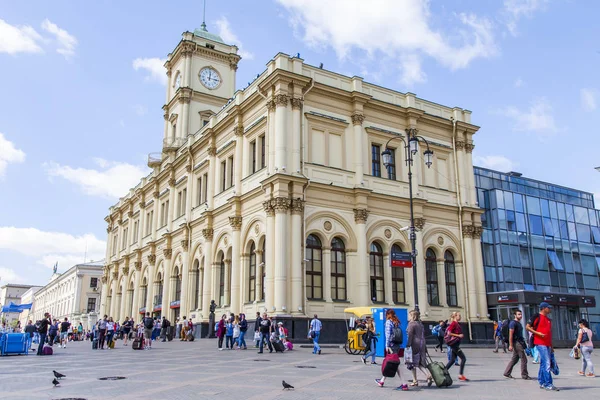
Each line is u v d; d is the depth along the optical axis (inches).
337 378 588.7
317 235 1312.7
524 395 468.4
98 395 462.6
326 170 1347.2
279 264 1200.8
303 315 1196.5
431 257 1514.5
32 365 762.2
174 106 2226.9
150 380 570.6
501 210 1758.1
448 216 1567.4
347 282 1321.4
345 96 1422.2
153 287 2014.0
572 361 932.0
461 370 579.5
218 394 467.5
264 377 597.0
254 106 1440.7
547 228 1860.2
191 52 2210.9
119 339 1786.4
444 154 1622.8
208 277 1549.0
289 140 1301.7
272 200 1253.7
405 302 1412.4
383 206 1428.4
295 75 1322.6
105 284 2659.9
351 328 1048.2
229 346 1168.8
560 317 1571.1
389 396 461.4
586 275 1909.4
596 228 2023.9
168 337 1552.7
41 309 5002.5
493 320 1589.6
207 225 1578.5
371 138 1462.8
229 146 1542.8
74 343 1654.8
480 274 1567.4
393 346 517.3
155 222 2089.1
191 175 1796.3
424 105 1617.9
